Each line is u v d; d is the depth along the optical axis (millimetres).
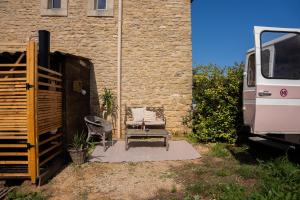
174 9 9172
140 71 9094
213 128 7848
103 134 7090
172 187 4473
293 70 4867
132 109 8836
